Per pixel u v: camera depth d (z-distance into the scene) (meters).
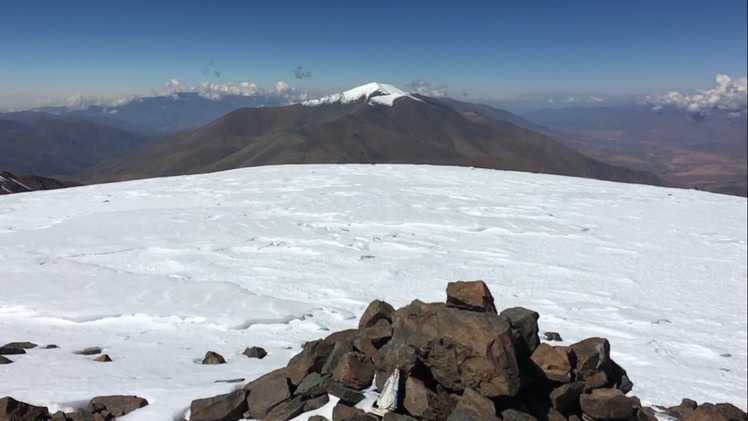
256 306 12.96
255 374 7.62
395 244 21.14
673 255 21.20
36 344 9.41
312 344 6.84
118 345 9.71
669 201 33.31
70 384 6.86
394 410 5.35
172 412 5.73
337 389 5.79
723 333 13.30
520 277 17.66
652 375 10.05
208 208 27.52
